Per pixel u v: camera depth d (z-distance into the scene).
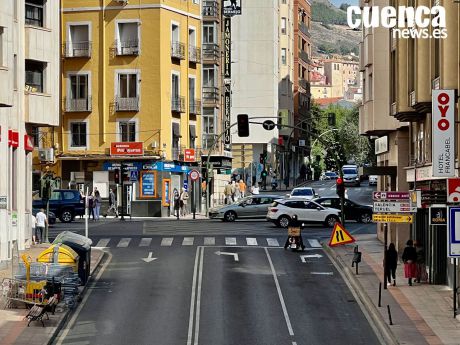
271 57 109.19
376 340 24.89
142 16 69.88
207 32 80.44
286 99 119.19
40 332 24.66
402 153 44.12
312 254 42.53
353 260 36.78
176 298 31.09
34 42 43.22
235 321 27.31
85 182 70.44
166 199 70.44
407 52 38.94
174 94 71.88
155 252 42.94
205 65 80.19
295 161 131.62
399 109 39.06
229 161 84.06
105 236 49.53
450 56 32.03
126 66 69.88
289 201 55.84
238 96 109.62
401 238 43.72
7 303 27.88
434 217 33.03
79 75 70.44
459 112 32.12
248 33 109.19
